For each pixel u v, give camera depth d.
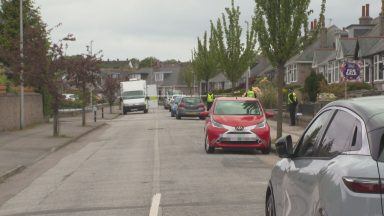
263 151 18.47
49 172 15.54
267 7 21.52
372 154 4.14
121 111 62.12
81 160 18.11
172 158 17.45
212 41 66.62
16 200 11.29
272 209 6.80
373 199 3.90
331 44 69.12
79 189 12.19
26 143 23.31
